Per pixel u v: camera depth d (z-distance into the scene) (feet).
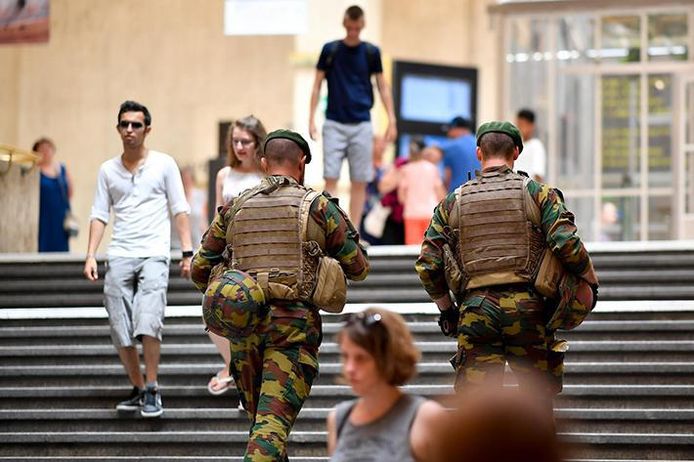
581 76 120.26
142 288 53.57
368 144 75.20
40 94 135.74
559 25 121.39
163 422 54.08
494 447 16.33
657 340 57.62
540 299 40.27
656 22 118.21
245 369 40.81
